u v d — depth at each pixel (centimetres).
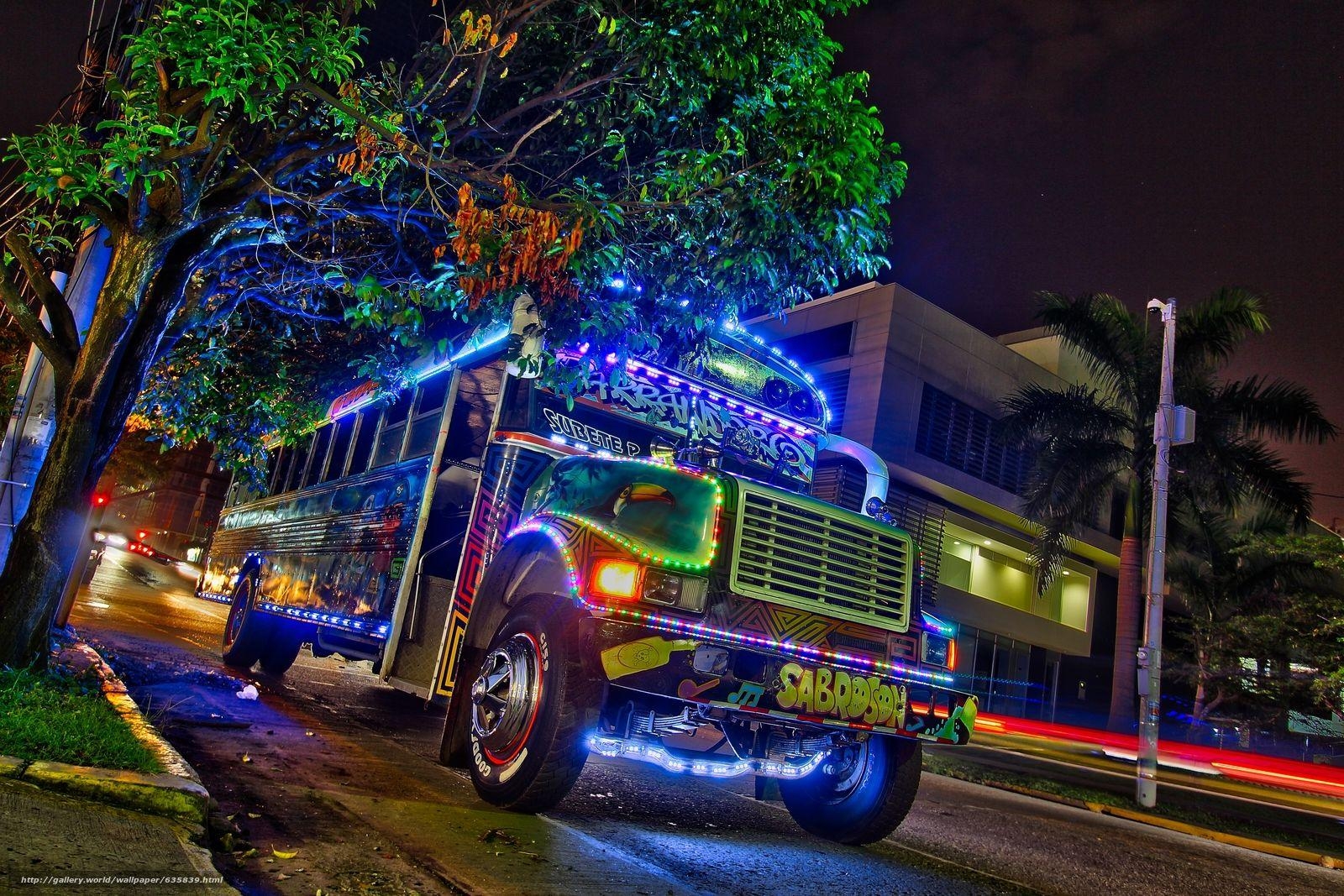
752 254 729
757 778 646
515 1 776
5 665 622
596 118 843
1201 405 2552
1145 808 1238
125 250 686
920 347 3400
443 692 618
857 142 714
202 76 585
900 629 563
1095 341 2612
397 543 729
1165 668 3338
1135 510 2573
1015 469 3741
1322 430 2458
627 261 735
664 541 521
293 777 537
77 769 399
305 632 945
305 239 947
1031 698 4159
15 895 268
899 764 577
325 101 643
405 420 820
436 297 661
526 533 570
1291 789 2166
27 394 786
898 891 484
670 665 464
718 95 786
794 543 531
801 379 854
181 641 1389
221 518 1388
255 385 1030
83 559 1112
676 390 762
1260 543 3012
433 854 414
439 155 802
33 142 586
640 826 546
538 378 653
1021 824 866
